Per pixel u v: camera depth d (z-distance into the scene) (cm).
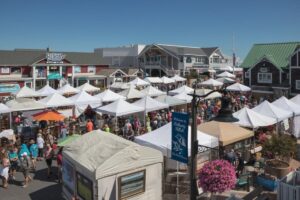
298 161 1564
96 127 2181
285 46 4500
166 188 1320
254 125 1748
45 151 1669
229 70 6606
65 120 2184
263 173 1390
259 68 4369
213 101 3062
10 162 1503
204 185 945
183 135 838
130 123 2170
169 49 6588
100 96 2644
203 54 6894
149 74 6762
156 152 1220
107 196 1103
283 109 2055
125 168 1135
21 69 4575
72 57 5281
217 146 1430
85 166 1129
